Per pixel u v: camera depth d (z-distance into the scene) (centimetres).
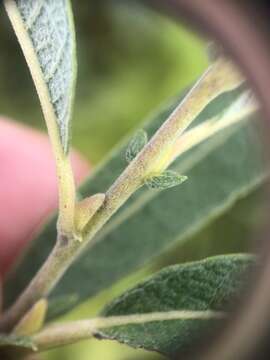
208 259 5
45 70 5
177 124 5
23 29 5
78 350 10
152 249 7
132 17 11
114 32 11
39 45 5
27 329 5
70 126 5
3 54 11
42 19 5
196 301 5
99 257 7
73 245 5
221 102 6
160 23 11
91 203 5
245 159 7
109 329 5
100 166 6
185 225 7
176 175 5
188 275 5
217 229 9
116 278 7
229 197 7
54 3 5
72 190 5
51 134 5
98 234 7
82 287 7
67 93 5
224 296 5
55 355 10
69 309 7
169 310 5
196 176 7
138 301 5
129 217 7
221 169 7
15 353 6
